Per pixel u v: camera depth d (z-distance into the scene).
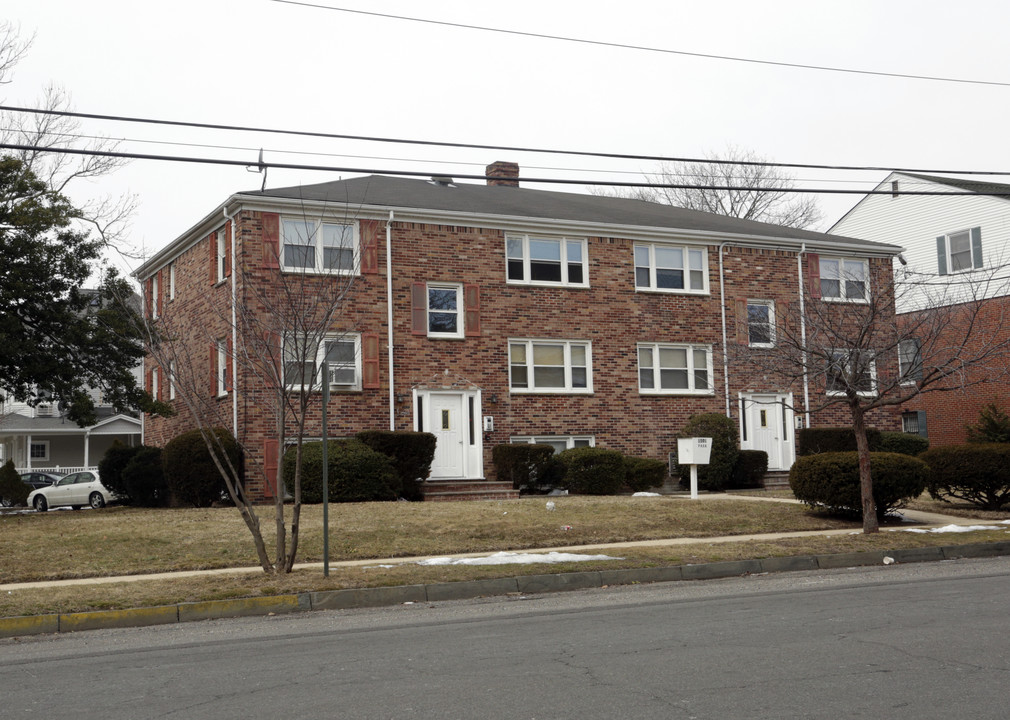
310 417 24.20
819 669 7.51
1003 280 36.12
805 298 21.70
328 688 7.28
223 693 7.22
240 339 19.92
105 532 16.88
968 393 35.41
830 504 19.27
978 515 20.36
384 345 25.30
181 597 11.73
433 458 24.69
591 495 25.44
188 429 27.41
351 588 12.24
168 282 29.48
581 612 10.91
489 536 16.95
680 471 27.75
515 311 27.03
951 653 8.02
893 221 43.81
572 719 6.24
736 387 29.50
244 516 13.56
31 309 23.88
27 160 28.16
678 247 29.42
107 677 7.97
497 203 28.77
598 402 27.81
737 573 14.46
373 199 26.14
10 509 33.03
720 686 7.02
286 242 24.36
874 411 31.58
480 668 7.85
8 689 7.57
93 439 47.28
